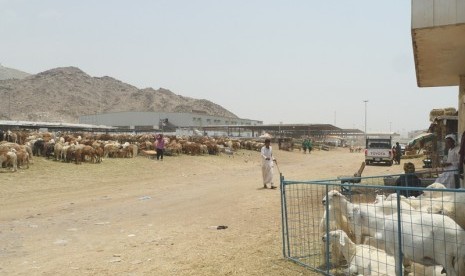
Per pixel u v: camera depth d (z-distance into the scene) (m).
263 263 6.82
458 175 8.66
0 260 7.39
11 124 60.81
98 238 9.06
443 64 10.18
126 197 15.30
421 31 7.11
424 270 5.39
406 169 11.02
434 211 5.66
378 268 5.60
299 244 7.75
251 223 10.22
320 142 84.00
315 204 9.80
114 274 6.52
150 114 132.75
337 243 6.25
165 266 6.86
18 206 13.15
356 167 32.53
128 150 30.02
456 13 6.68
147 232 9.58
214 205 13.44
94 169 23.45
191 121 129.62
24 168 21.23
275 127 86.44
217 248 7.90
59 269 6.82
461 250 4.77
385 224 5.41
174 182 20.61
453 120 20.84
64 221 10.95
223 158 38.69
